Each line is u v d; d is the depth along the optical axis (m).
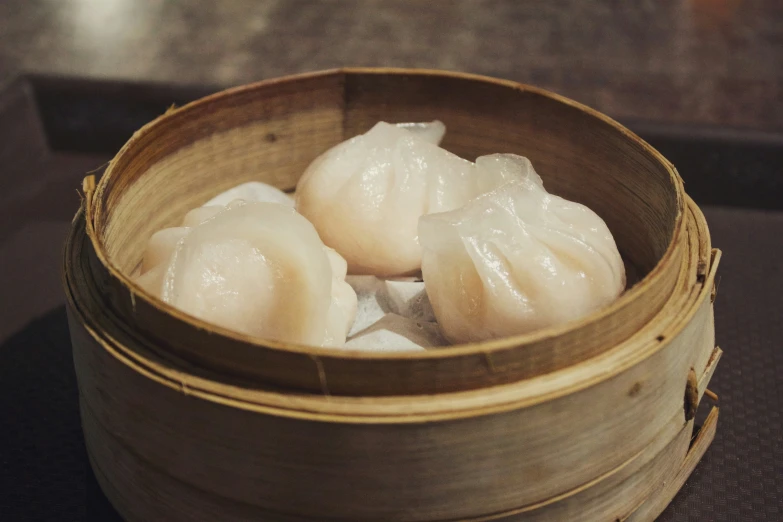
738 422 0.36
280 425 0.28
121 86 0.47
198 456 0.29
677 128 0.45
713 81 0.49
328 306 0.32
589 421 0.29
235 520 0.30
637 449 0.31
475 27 0.54
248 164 0.38
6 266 0.43
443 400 0.28
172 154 0.35
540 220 0.33
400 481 0.29
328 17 0.55
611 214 0.36
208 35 0.52
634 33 0.54
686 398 0.32
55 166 0.48
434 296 0.33
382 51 0.50
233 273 0.32
